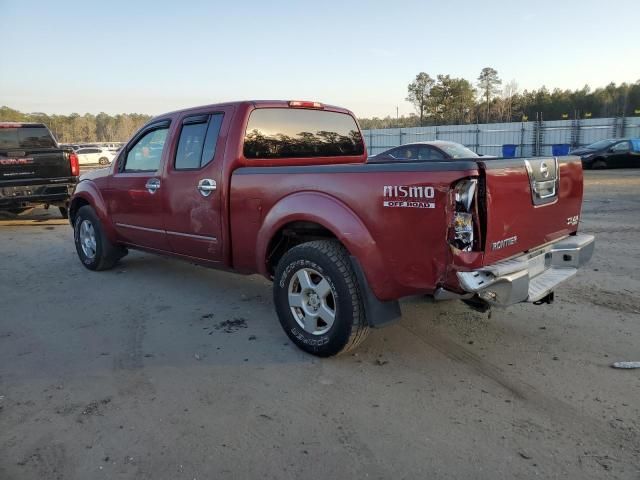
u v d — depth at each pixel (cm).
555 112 7538
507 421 308
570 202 412
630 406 322
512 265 328
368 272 353
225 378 370
